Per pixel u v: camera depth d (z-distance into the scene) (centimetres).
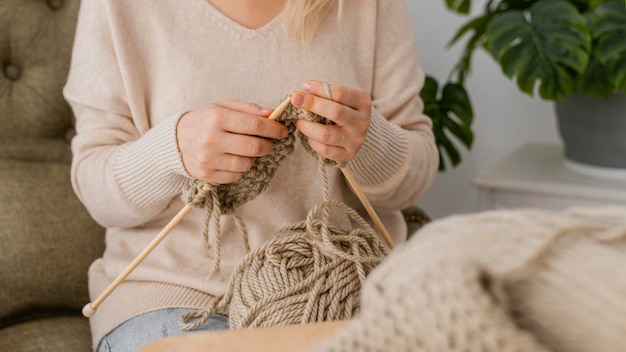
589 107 148
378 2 115
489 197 158
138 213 104
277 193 105
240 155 89
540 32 142
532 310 45
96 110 108
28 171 123
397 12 118
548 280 45
